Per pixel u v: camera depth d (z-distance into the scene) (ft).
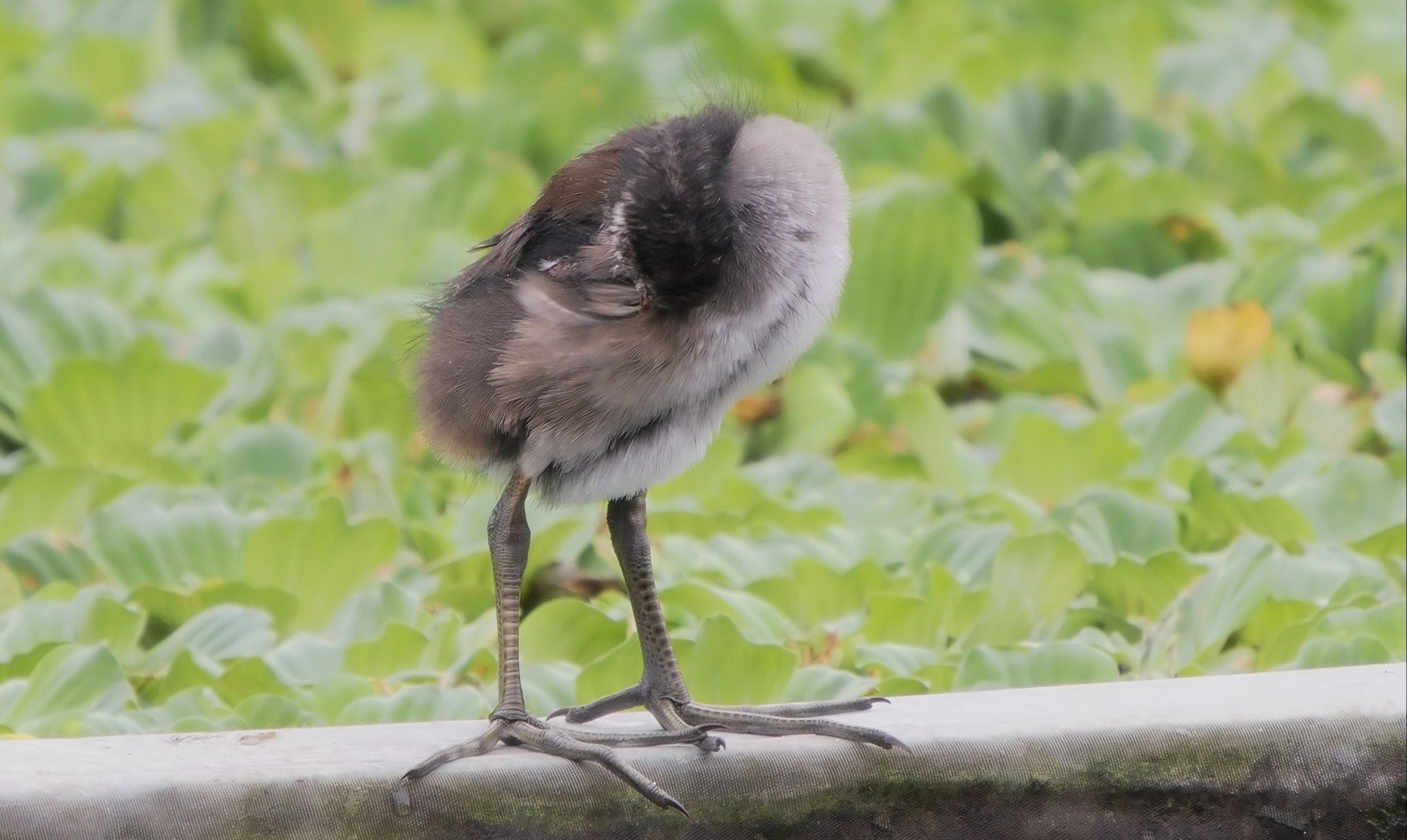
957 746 20.68
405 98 50.42
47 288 39.17
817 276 19.72
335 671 27.14
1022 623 28.99
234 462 34.35
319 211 46.16
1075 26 60.34
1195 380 38.99
